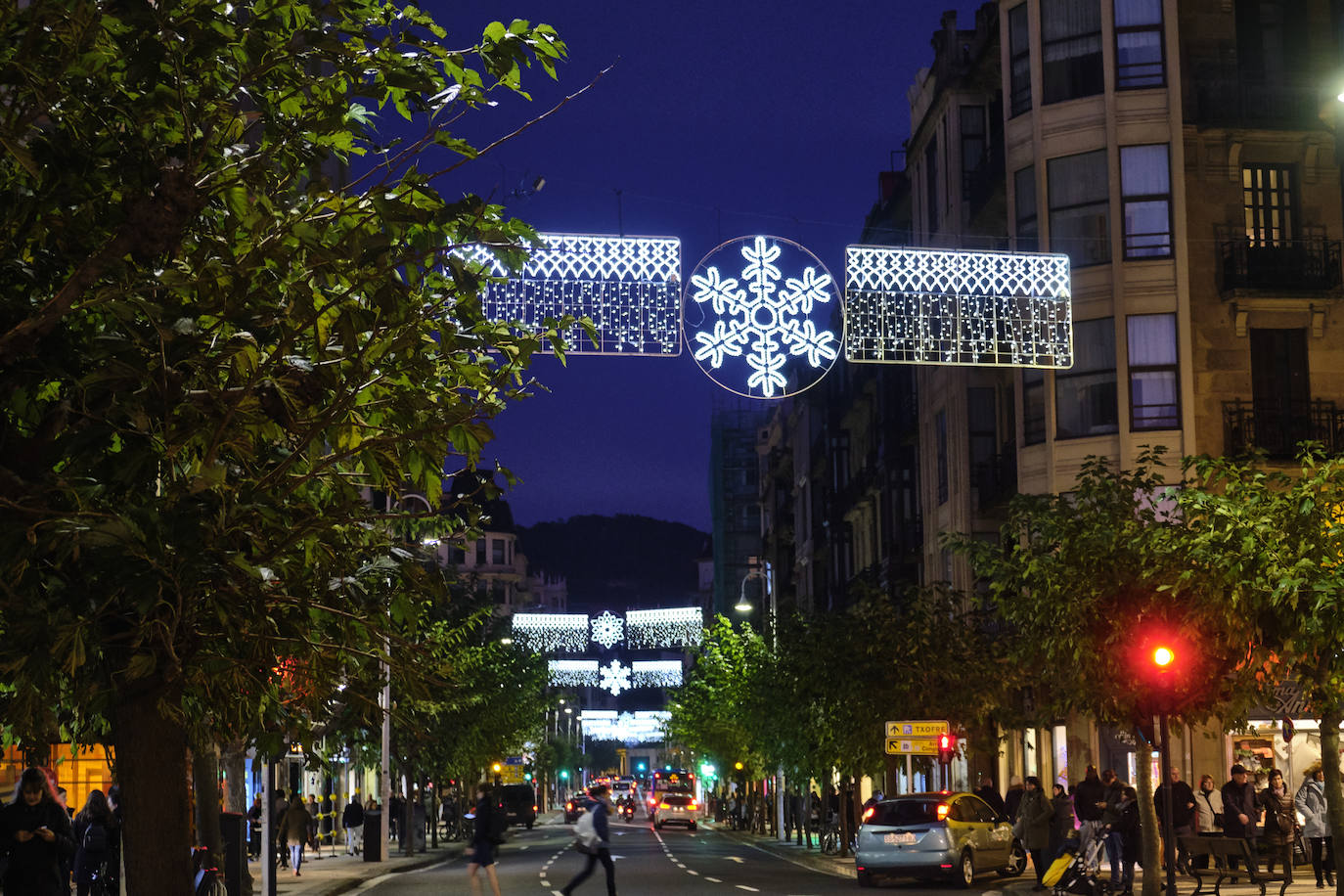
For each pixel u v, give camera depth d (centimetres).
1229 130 4109
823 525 8519
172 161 824
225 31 810
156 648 870
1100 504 2473
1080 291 4134
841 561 7569
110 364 754
